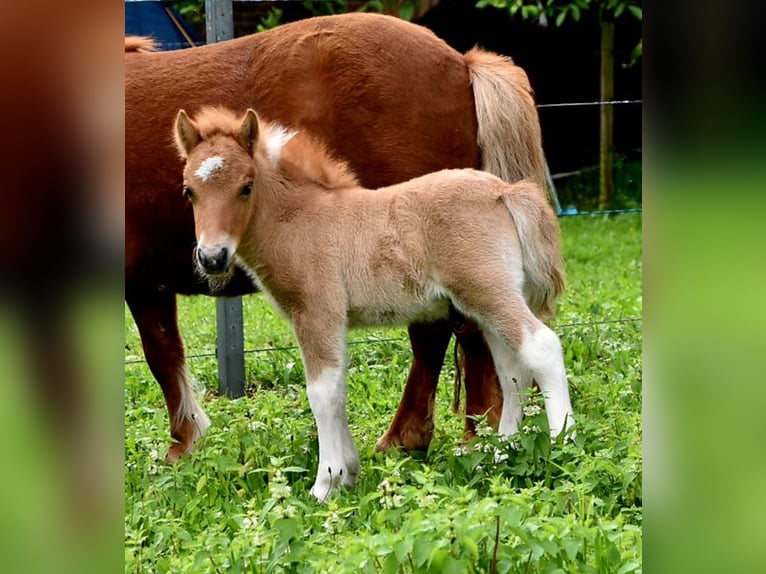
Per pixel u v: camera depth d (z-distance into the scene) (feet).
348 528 13.57
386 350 24.98
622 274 33.65
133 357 25.34
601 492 13.75
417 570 10.53
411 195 15.47
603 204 45.24
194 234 17.88
